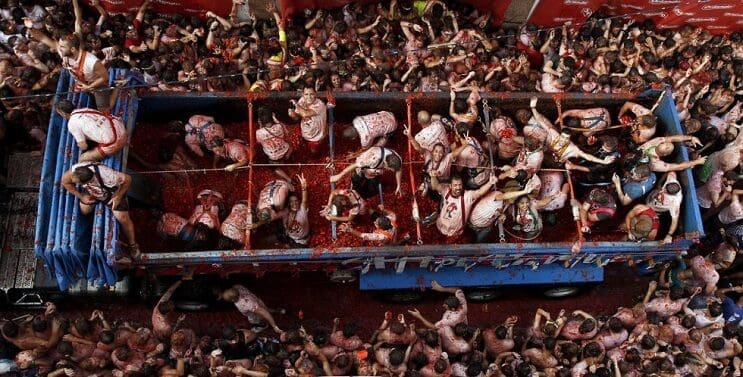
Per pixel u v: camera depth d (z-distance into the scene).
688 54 12.60
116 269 9.51
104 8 11.80
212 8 12.12
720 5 12.40
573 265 11.23
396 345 10.09
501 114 11.38
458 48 11.82
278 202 10.14
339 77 11.23
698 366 10.54
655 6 12.63
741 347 10.78
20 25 11.48
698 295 11.17
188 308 11.10
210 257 9.67
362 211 10.44
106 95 10.16
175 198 10.98
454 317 10.37
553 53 12.39
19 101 10.90
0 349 9.98
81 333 9.89
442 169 10.26
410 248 9.95
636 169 10.51
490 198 10.12
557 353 10.39
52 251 9.06
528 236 10.62
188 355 9.98
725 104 12.54
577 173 11.23
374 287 11.05
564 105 11.53
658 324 10.73
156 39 11.66
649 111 11.20
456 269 11.14
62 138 9.75
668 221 11.12
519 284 11.47
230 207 10.91
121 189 9.15
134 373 9.47
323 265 10.46
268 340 10.51
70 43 9.45
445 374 9.72
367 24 12.20
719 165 11.40
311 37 12.05
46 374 9.69
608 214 10.48
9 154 11.71
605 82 11.77
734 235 11.98
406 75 11.59
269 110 10.36
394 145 11.59
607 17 12.80
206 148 11.09
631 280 12.52
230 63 11.64
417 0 12.11
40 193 9.39
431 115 11.12
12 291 10.85
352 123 11.53
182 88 11.08
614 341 10.62
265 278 11.87
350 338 10.20
